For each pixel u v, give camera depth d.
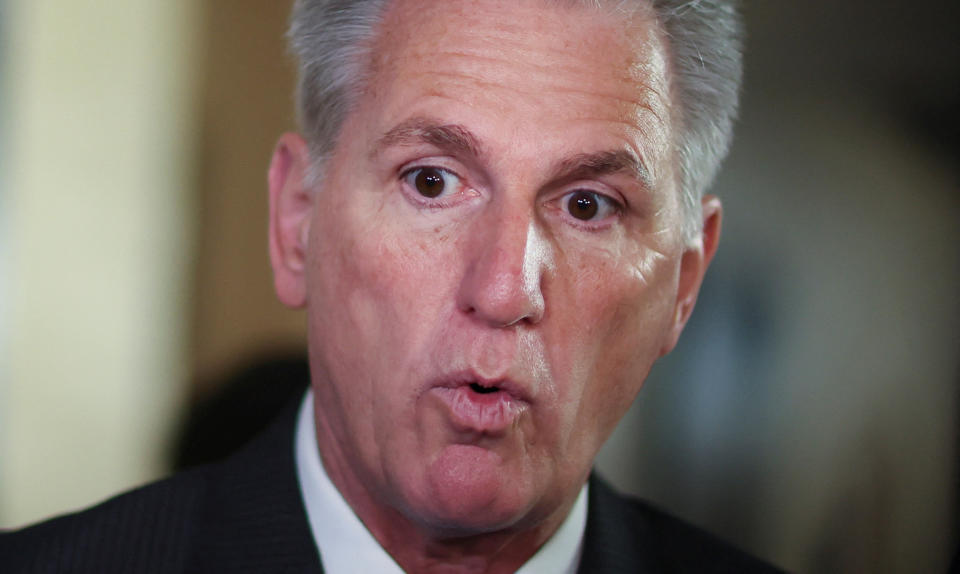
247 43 8.94
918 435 9.09
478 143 3.09
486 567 3.62
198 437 7.65
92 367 8.12
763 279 9.01
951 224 9.08
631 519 4.38
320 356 3.50
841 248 9.05
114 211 8.22
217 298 8.84
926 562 9.09
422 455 3.16
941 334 9.15
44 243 7.89
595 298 3.26
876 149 9.10
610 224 3.33
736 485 9.03
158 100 8.40
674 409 9.04
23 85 7.71
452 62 3.14
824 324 9.06
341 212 3.35
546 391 3.16
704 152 3.68
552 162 3.11
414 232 3.19
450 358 3.07
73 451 8.02
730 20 3.71
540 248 3.14
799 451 9.04
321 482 3.71
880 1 9.05
